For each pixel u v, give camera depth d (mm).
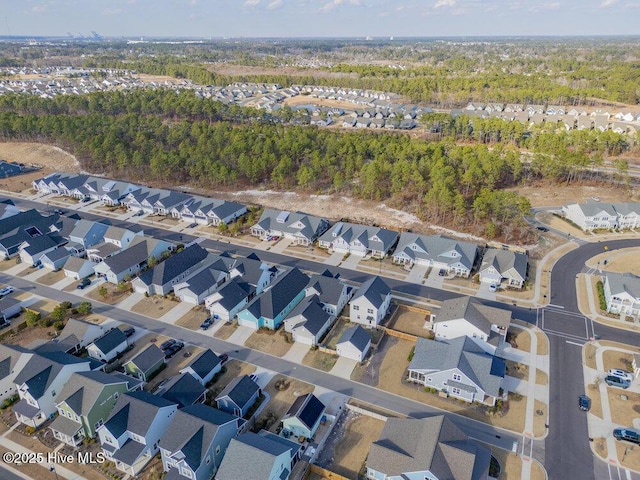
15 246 82500
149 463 42156
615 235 86812
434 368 49969
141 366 52031
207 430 40406
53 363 48438
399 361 55281
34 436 45406
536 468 41281
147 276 70125
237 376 52875
